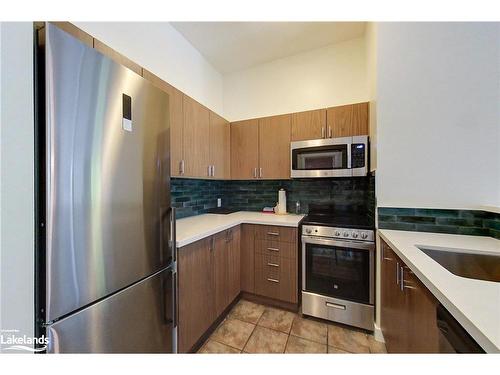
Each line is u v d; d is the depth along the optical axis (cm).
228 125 254
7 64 60
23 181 63
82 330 77
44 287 67
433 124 142
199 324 148
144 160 106
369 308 166
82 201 76
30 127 65
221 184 286
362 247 168
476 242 120
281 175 230
